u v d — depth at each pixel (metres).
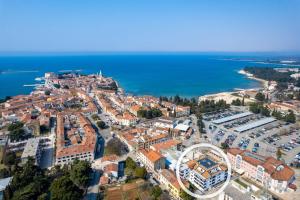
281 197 123.44
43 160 163.88
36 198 112.75
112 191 127.19
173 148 172.88
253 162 141.88
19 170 137.12
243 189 124.00
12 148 170.25
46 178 127.81
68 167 148.62
